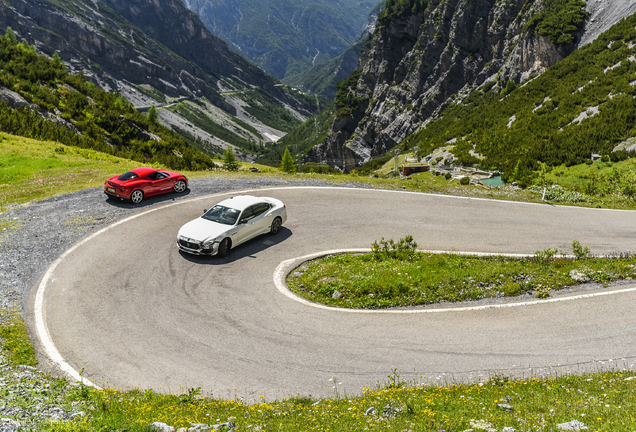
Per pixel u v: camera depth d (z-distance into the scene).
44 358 9.54
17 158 27.94
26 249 14.91
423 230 19.03
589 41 122.88
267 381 9.05
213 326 11.20
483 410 6.72
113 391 8.20
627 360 9.54
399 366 9.58
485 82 169.62
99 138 53.91
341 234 18.12
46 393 7.55
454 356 9.95
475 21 183.25
